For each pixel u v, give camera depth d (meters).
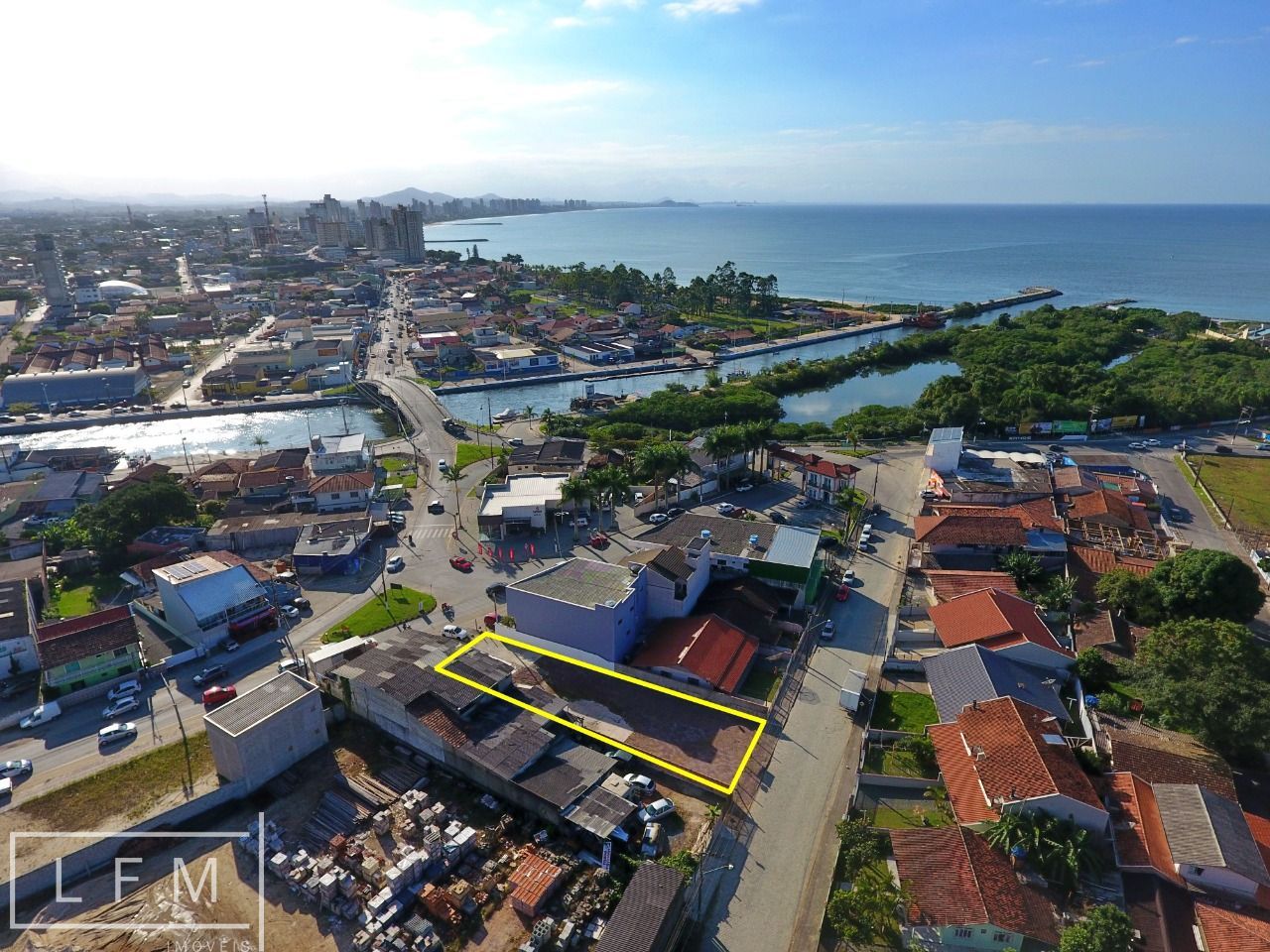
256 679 76.00
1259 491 124.12
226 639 82.12
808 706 70.56
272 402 187.38
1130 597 81.94
